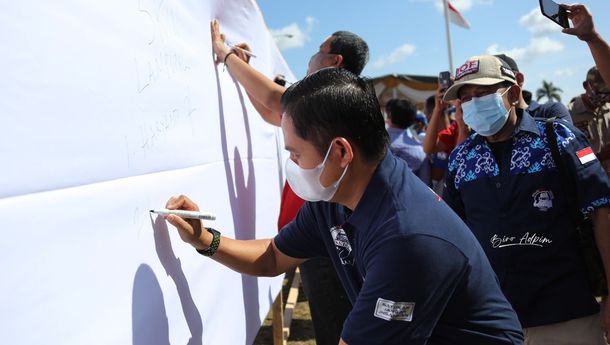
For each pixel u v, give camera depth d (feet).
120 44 3.59
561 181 6.30
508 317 3.95
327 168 3.78
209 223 5.57
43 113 2.65
